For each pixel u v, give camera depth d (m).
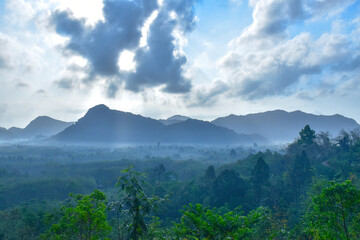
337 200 13.27
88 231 18.09
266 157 78.94
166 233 17.61
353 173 43.34
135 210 15.30
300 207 42.22
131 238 14.92
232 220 13.58
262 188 48.59
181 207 57.03
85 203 17.56
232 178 53.53
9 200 85.25
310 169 49.31
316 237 14.11
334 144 70.81
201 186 62.03
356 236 14.17
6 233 38.88
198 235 13.80
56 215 25.28
